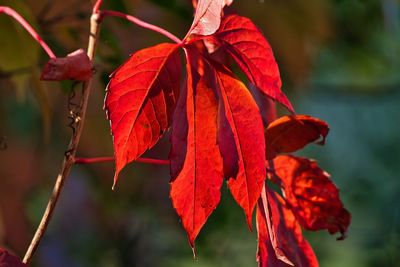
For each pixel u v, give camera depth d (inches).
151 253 69.7
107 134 59.7
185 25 54.1
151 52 30.6
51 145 64.7
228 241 66.1
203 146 30.9
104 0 43.7
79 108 31.3
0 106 61.9
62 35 45.3
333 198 32.9
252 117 30.9
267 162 33.1
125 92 30.6
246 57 31.0
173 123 30.8
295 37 60.9
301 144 32.4
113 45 42.7
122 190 64.3
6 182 63.5
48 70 29.5
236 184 31.0
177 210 30.9
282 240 32.6
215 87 31.0
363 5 65.6
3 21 42.8
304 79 62.9
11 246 63.2
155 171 64.2
